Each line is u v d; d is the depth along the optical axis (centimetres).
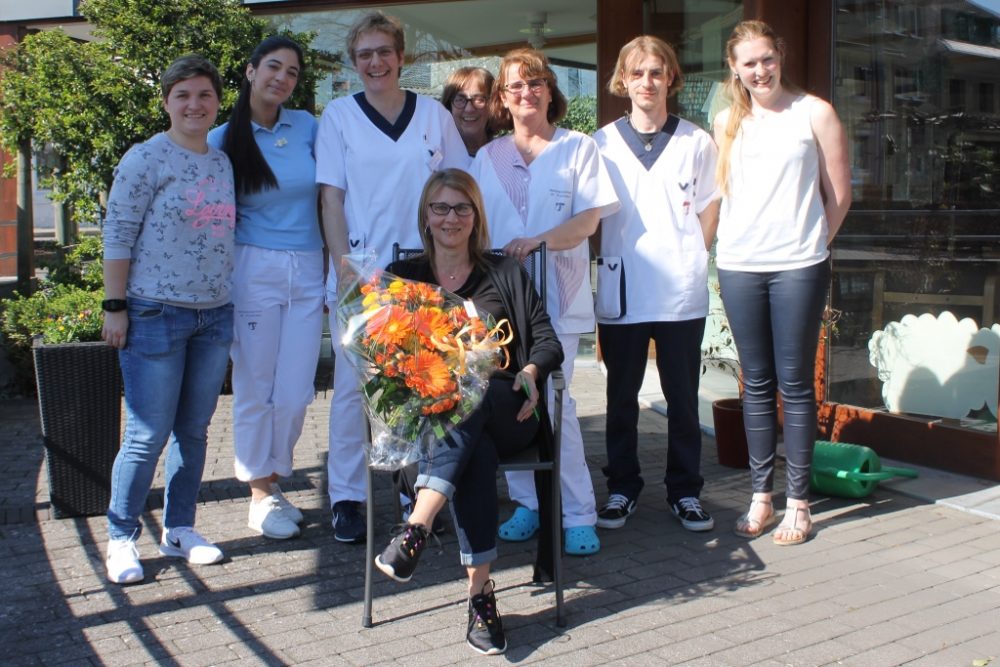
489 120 424
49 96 663
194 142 360
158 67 654
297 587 360
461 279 355
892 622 328
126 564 361
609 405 435
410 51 763
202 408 377
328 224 397
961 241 490
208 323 368
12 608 339
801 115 396
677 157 413
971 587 357
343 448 407
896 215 518
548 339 342
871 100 524
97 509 434
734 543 406
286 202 397
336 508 407
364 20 390
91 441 428
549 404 342
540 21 774
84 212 698
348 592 355
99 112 656
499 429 329
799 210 402
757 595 352
